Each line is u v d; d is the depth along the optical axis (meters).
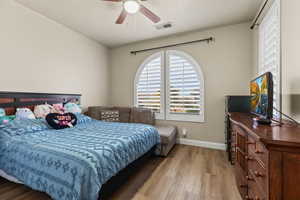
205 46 3.25
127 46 4.14
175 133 3.35
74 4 2.37
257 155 1.04
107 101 4.33
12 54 2.31
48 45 2.81
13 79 2.32
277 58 1.81
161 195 1.67
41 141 1.64
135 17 2.74
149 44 3.84
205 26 3.08
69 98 3.21
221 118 3.14
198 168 2.30
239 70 2.99
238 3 2.33
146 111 3.56
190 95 3.40
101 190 1.38
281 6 1.74
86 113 3.64
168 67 3.61
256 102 1.59
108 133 2.07
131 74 4.10
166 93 3.64
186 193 1.71
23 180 1.48
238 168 1.68
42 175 1.35
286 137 0.87
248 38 2.91
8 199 1.57
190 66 3.39
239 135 1.62
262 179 0.94
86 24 3.03
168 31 3.31
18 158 1.53
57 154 1.35
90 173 1.19
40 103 2.66
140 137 2.10
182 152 2.97
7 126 1.88
